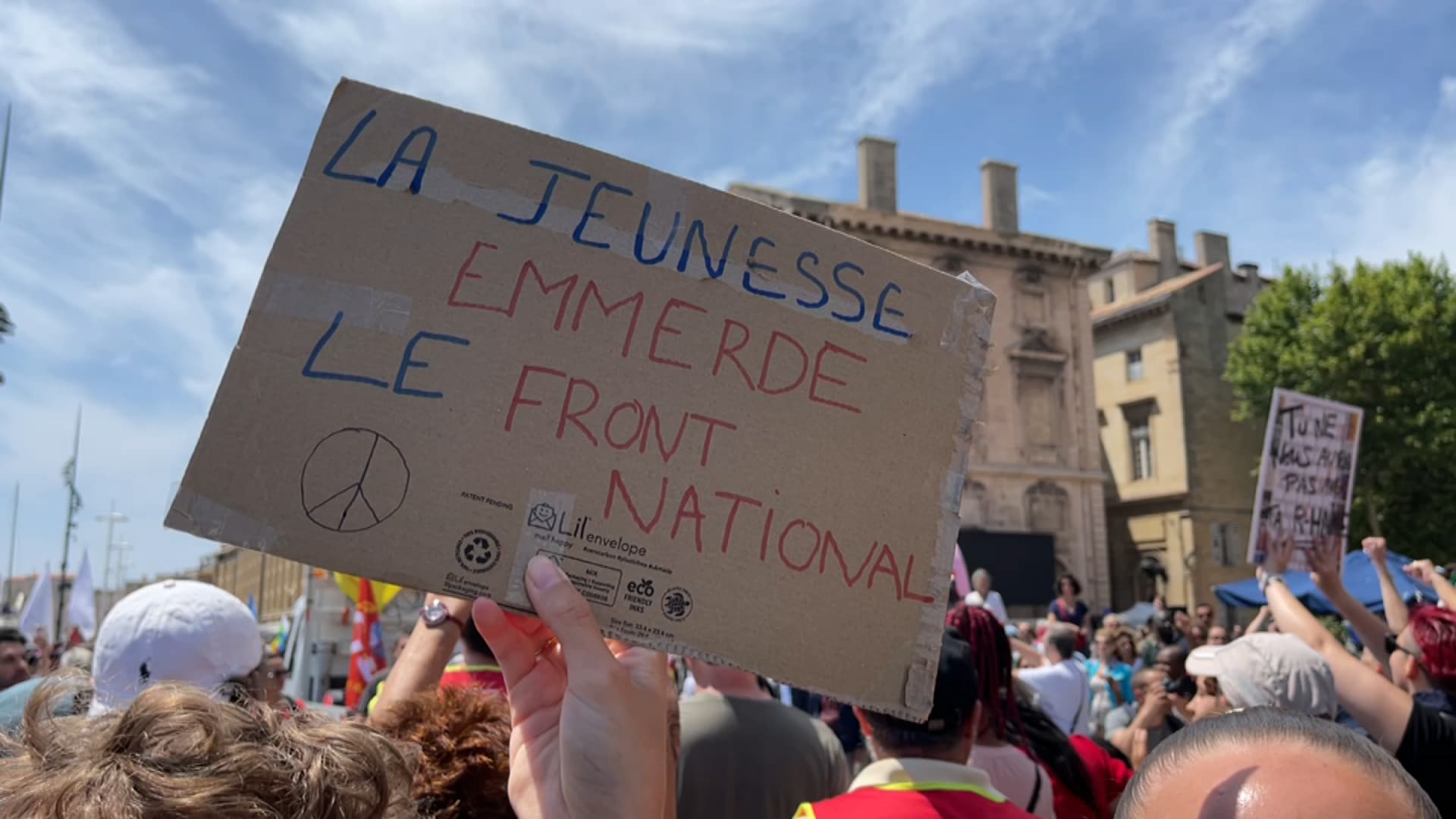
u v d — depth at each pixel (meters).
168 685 1.06
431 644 2.22
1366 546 4.16
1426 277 25.98
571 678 1.19
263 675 2.34
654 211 1.40
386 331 1.27
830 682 1.35
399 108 1.33
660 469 1.33
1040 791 2.84
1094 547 25.78
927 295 1.50
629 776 1.16
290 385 1.24
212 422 1.21
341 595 12.49
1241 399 29.27
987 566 22.89
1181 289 29.62
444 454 1.27
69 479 25.61
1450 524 24.61
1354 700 2.66
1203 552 28.09
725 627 1.32
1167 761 1.15
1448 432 24.25
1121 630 8.30
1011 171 26.81
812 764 2.91
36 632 9.94
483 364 1.30
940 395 1.48
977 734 2.92
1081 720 4.90
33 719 1.05
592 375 1.33
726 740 2.83
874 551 1.41
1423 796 1.03
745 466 1.36
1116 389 30.84
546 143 1.37
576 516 1.29
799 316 1.43
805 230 1.45
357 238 1.29
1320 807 0.98
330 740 1.08
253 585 50.22
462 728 1.78
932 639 1.41
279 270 1.26
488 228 1.33
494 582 1.25
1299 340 26.92
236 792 0.92
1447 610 3.02
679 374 1.36
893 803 2.05
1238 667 2.93
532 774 1.32
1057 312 26.67
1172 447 28.86
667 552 1.32
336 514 1.22
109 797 0.89
